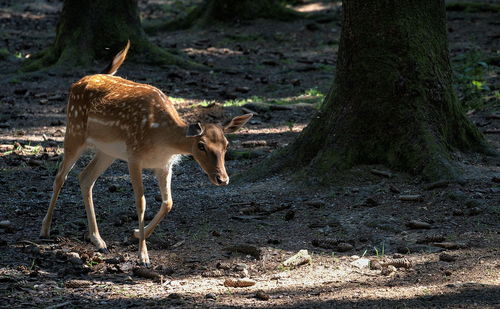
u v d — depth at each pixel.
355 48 12.86
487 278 8.39
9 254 9.88
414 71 12.66
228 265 9.37
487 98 18.92
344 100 12.97
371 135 12.75
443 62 13.03
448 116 12.92
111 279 9.05
